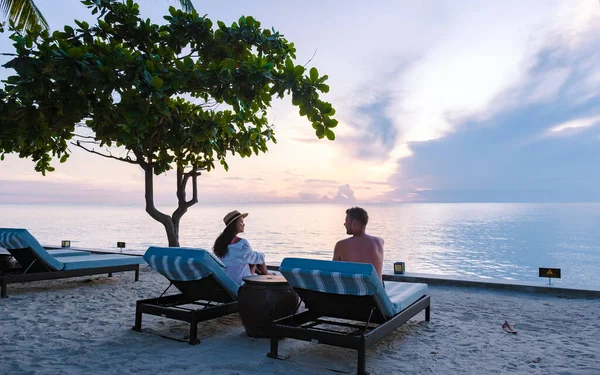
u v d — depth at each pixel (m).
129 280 8.30
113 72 4.75
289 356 4.05
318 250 30.30
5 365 3.69
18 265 7.53
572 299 7.00
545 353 4.27
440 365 3.90
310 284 3.85
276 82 5.31
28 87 4.48
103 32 6.96
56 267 6.86
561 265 27.33
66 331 4.79
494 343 4.59
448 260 27.69
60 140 9.02
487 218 112.81
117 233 42.56
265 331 4.50
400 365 3.89
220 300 4.92
